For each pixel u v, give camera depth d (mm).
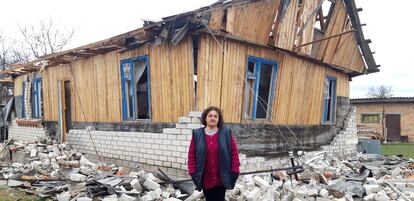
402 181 8094
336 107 12312
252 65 8734
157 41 7664
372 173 8453
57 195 6656
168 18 7086
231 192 6461
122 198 6137
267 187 6715
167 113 8141
